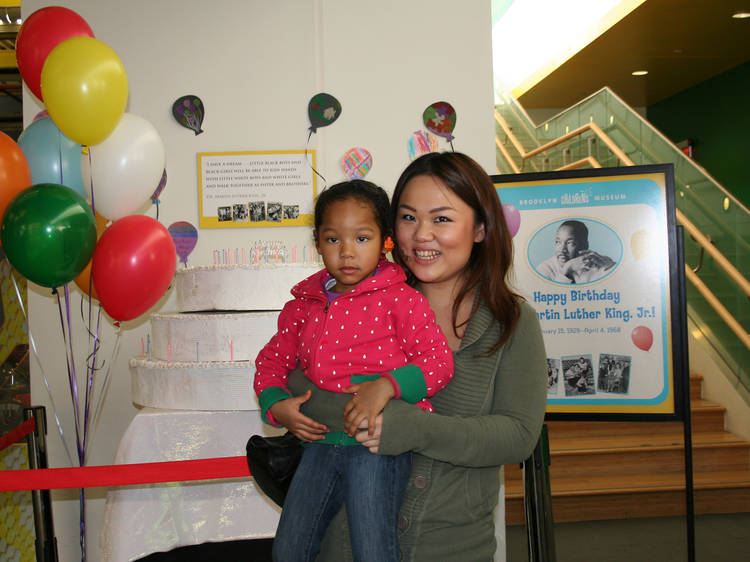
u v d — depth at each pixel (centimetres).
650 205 248
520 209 259
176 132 367
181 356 289
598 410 246
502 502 346
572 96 1053
